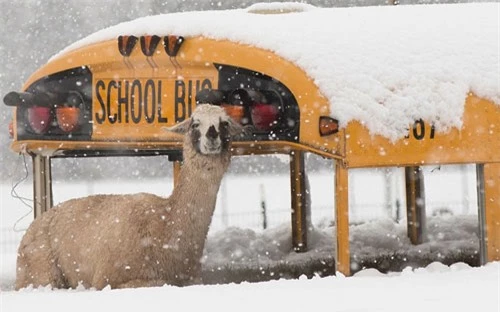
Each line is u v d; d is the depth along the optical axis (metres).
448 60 20.66
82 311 15.47
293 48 20.41
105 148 23.33
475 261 28.48
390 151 20.00
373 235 30.92
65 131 22.92
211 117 20.08
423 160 20.28
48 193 24.95
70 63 22.97
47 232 23.06
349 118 19.81
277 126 20.66
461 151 20.62
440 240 31.12
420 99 20.25
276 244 29.97
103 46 22.55
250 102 20.77
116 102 22.50
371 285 17.14
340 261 20.02
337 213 20.03
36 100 22.78
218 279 27.55
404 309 14.58
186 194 20.55
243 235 30.09
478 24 21.33
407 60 20.34
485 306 14.59
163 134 22.02
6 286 26.86
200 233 20.69
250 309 14.96
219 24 21.38
